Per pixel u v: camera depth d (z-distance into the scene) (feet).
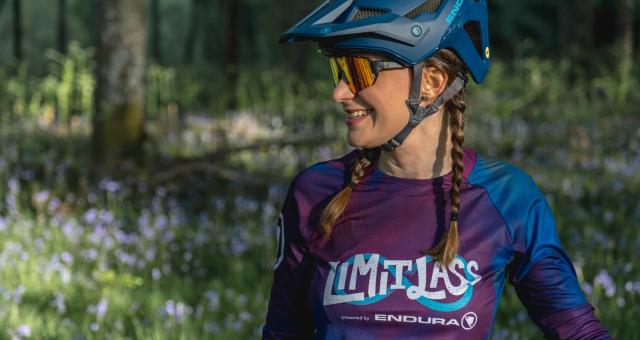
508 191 6.43
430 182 6.48
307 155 39.68
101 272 20.81
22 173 33.01
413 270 6.19
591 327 6.29
